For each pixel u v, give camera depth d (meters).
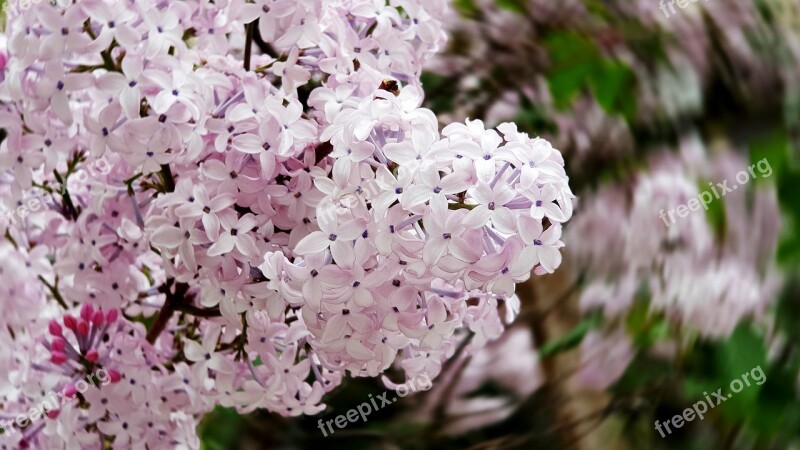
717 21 0.64
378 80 0.42
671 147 0.64
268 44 0.44
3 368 0.44
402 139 0.40
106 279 0.44
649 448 0.62
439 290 0.40
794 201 0.65
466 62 0.62
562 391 0.64
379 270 0.38
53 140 0.41
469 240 0.38
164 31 0.40
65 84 0.39
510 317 0.45
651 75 0.64
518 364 0.64
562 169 0.39
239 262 0.41
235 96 0.40
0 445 0.44
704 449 0.62
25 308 0.45
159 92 0.39
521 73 0.62
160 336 0.46
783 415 0.62
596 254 0.64
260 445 0.62
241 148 0.40
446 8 0.45
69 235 0.45
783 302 0.63
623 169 0.64
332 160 0.41
